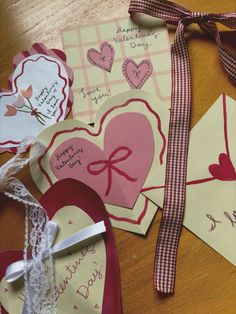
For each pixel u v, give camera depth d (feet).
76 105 0.75
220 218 0.67
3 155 0.74
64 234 0.68
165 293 0.65
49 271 0.67
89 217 0.68
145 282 0.66
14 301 0.66
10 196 0.70
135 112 0.73
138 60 0.76
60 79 0.77
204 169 0.69
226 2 0.78
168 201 0.68
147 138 0.71
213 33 0.76
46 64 0.78
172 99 0.73
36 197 0.71
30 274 0.66
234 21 0.74
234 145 0.70
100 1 0.81
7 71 0.79
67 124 0.73
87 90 0.75
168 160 0.70
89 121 0.73
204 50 0.76
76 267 0.67
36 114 0.75
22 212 0.71
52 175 0.72
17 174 0.72
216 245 0.66
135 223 0.68
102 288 0.66
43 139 0.73
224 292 0.64
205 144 0.70
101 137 0.72
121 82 0.75
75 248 0.68
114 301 0.65
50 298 0.66
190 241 0.66
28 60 0.79
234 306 0.63
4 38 0.81
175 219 0.67
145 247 0.67
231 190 0.68
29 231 0.69
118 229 0.68
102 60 0.77
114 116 0.73
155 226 0.68
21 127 0.75
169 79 0.74
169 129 0.71
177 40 0.75
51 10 0.82
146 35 0.77
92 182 0.70
